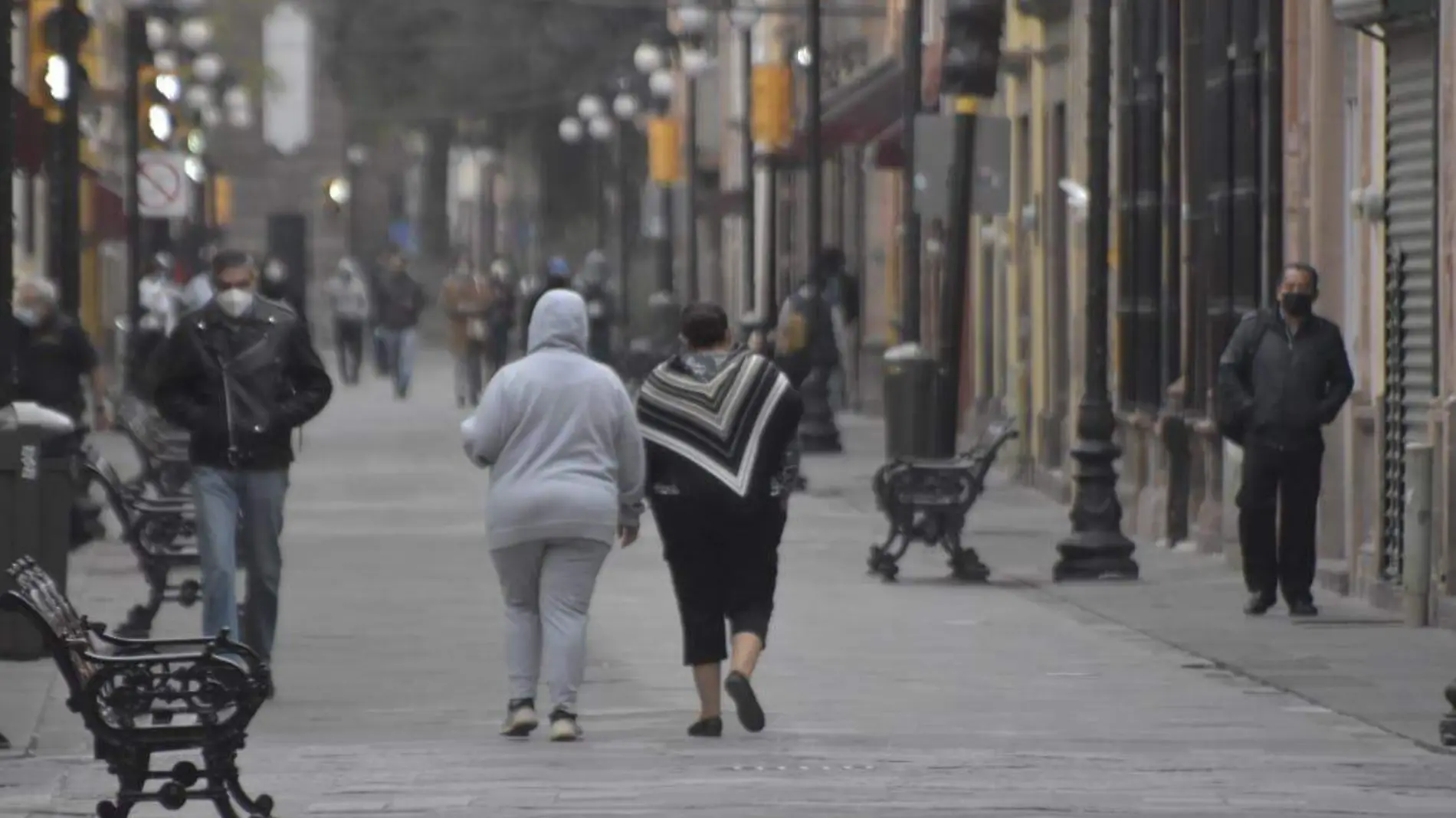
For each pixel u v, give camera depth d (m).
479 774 33.19
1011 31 91.88
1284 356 50.81
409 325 143.38
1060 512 78.00
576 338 37.06
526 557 36.72
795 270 146.50
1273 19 60.47
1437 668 43.62
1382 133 54.31
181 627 49.50
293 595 55.59
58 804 31.20
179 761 33.72
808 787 31.81
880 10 118.44
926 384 73.88
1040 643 47.47
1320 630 49.09
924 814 29.77
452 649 46.59
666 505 36.81
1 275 40.62
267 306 40.25
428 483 87.56
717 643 36.84
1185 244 69.81
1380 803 30.66
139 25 100.62
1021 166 91.62
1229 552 61.09
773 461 37.00
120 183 141.50
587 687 41.94
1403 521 52.06
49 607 28.38
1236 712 39.03
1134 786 31.94
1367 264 55.31
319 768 33.78
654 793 31.47
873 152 108.75
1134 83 74.50
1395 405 52.81
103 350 147.75
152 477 67.31
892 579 58.69
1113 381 78.12
